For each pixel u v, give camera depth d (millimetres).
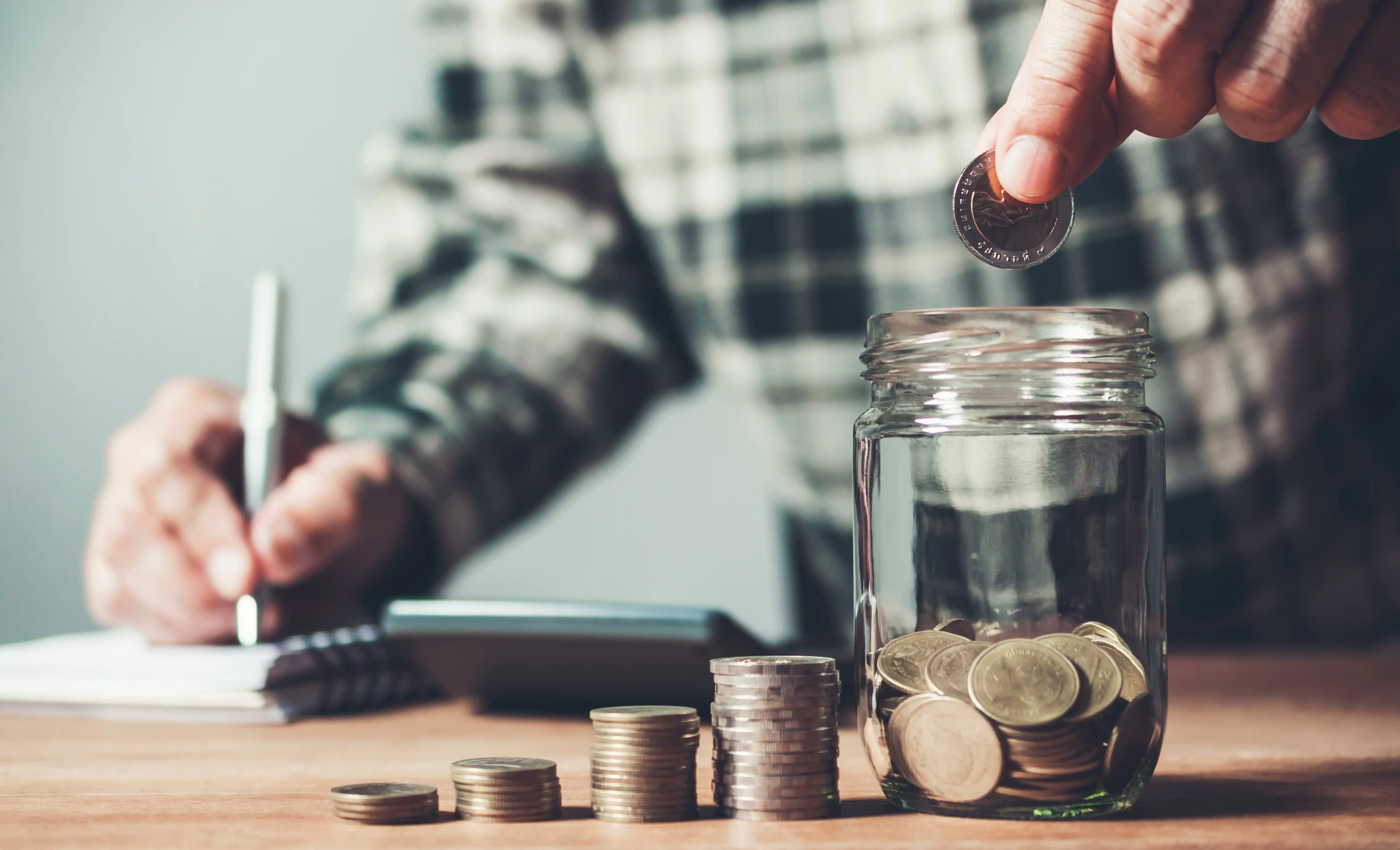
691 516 2822
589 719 1034
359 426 1577
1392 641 1816
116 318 2834
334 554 1241
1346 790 695
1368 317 1755
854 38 1891
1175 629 1850
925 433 624
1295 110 626
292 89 2807
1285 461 1772
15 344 2824
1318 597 1829
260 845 566
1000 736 594
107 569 1185
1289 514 1795
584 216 2021
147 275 2830
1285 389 1745
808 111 1939
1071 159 637
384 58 2793
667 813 613
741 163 1975
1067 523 609
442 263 1954
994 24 1794
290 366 2812
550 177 1997
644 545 2832
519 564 2832
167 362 2838
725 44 1959
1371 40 619
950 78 1827
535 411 1789
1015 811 601
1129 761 597
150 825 616
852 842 561
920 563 623
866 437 661
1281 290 1713
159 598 1164
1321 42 608
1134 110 659
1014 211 683
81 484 2834
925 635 619
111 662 1030
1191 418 1770
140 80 2814
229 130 2812
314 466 1320
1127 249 1744
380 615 1427
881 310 1946
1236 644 1852
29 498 2826
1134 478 621
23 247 2824
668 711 643
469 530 1612
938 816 622
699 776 785
